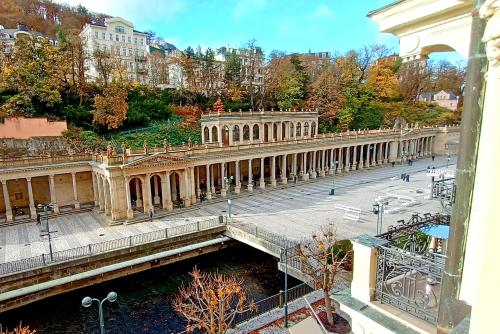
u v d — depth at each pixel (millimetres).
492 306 2996
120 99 63812
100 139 58625
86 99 63906
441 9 5273
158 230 34969
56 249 30391
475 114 4348
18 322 24688
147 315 25500
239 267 33406
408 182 58188
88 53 71125
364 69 100750
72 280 27062
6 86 54312
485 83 4184
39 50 60312
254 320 21047
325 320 20359
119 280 30203
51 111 58125
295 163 60969
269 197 49594
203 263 34312
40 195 44594
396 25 6211
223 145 50375
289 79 87375
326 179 62750
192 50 90562
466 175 4551
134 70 94562
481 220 4406
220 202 47031
